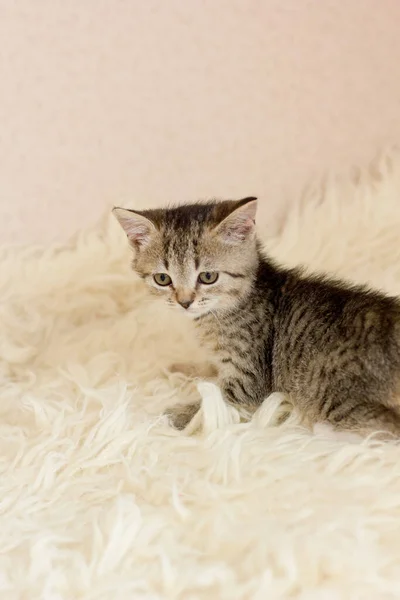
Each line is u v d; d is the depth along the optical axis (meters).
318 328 0.48
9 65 0.60
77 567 0.39
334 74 0.64
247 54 0.63
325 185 0.65
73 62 0.61
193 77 0.63
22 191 0.63
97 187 0.64
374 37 0.64
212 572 0.38
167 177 0.65
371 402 0.46
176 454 0.45
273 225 0.65
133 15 0.61
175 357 0.55
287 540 0.39
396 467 0.43
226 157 0.65
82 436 0.47
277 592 0.37
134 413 0.49
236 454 0.43
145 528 0.40
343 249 0.61
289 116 0.65
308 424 0.48
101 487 0.44
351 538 0.39
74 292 0.61
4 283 0.61
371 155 0.65
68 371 0.54
